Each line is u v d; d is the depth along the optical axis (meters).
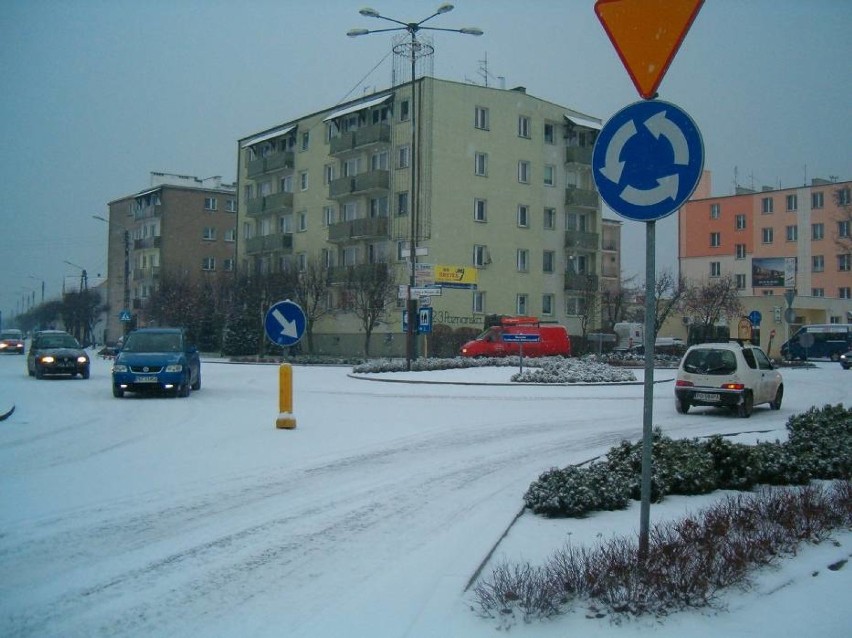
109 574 5.80
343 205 55.44
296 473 9.80
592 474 7.83
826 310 60.50
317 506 7.99
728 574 5.21
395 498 8.37
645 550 5.35
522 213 52.72
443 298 48.16
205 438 12.84
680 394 17.72
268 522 7.33
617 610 4.73
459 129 49.56
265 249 61.81
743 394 17.03
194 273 77.25
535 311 53.12
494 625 4.66
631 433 14.04
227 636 4.61
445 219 48.72
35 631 4.71
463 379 27.05
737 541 5.85
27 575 5.78
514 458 11.09
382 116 52.00
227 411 17.12
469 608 4.93
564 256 55.09
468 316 49.34
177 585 5.54
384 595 5.27
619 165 5.53
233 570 5.88
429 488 8.91
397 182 50.75
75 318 88.38
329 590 5.41
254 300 53.84
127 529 7.07
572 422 15.80
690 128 5.33
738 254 75.62
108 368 37.25
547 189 54.19
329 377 30.30
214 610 5.04
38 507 7.91
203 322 61.69
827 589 5.24
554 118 54.53
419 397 21.55
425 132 48.53
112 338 94.88
